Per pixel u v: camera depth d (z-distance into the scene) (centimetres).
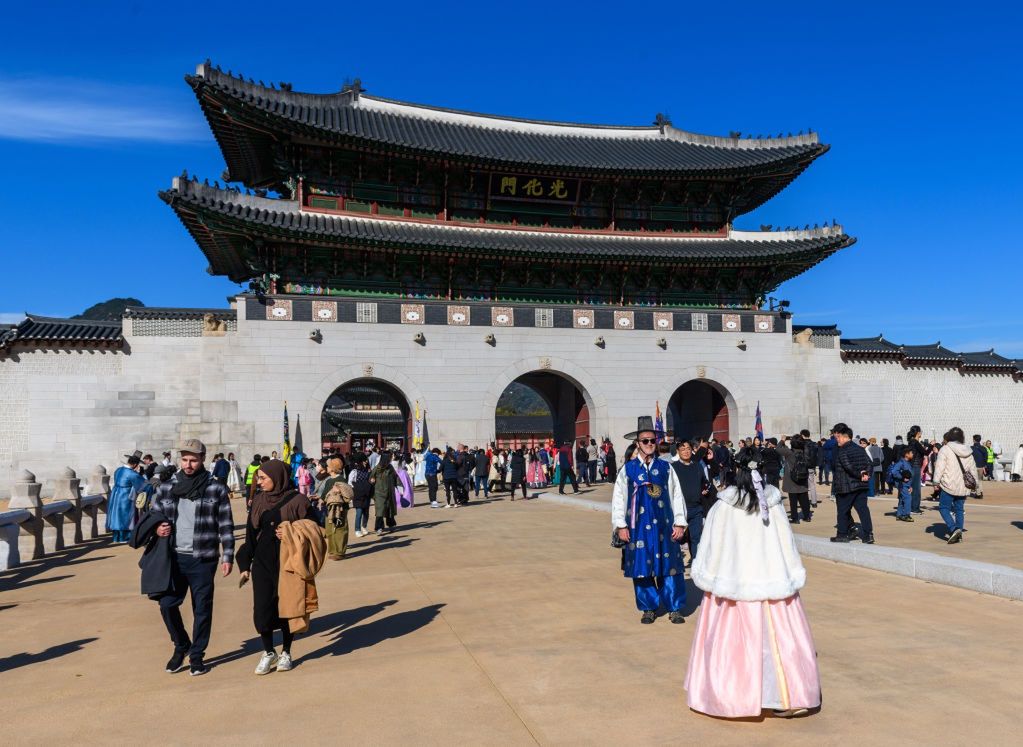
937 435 5097
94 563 1870
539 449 4712
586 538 1983
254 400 3938
